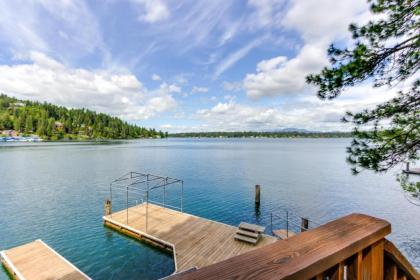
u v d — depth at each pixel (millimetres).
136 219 14500
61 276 8969
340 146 100750
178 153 65062
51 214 17594
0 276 9711
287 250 1202
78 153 60562
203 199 21875
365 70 4422
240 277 981
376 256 1497
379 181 29047
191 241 11547
